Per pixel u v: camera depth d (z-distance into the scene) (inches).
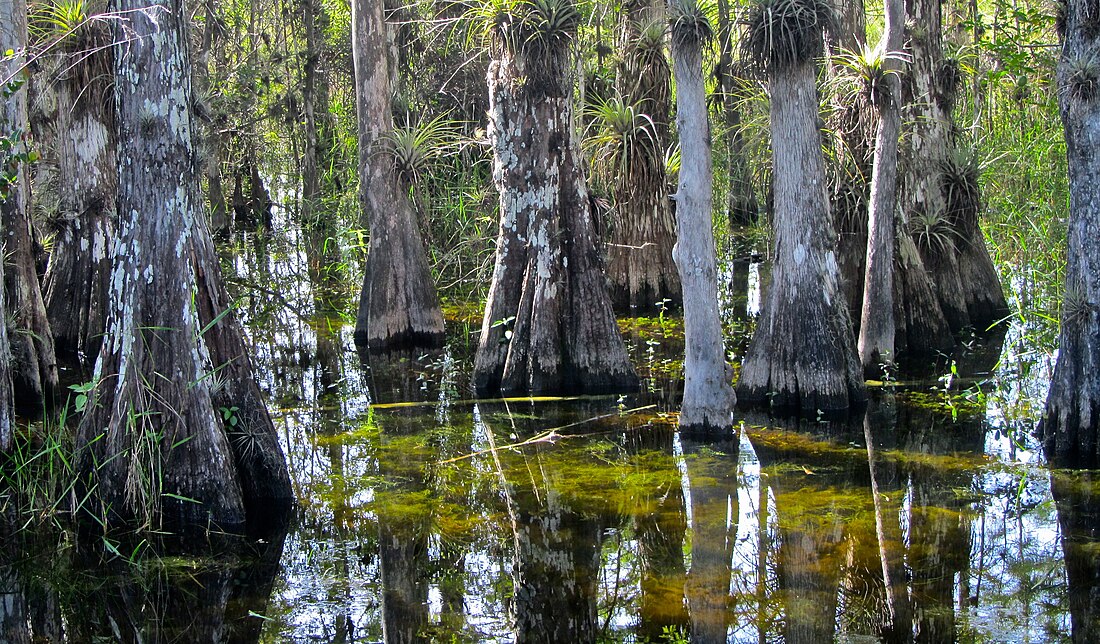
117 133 284.8
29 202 411.5
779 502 301.7
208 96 655.8
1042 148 545.6
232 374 295.9
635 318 560.1
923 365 445.4
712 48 502.6
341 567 266.2
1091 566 257.0
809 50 364.2
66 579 258.4
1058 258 478.0
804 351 379.6
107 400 287.7
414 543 280.5
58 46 447.8
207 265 291.7
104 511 282.7
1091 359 321.1
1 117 332.5
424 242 583.5
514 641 227.6
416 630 233.1
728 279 651.5
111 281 289.6
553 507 302.7
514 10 398.3
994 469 323.6
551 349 414.6
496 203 611.8
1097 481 309.6
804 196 375.2
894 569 259.4
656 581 258.1
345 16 907.4
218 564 267.1
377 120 497.7
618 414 389.4
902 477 319.0
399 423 385.4
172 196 282.4
